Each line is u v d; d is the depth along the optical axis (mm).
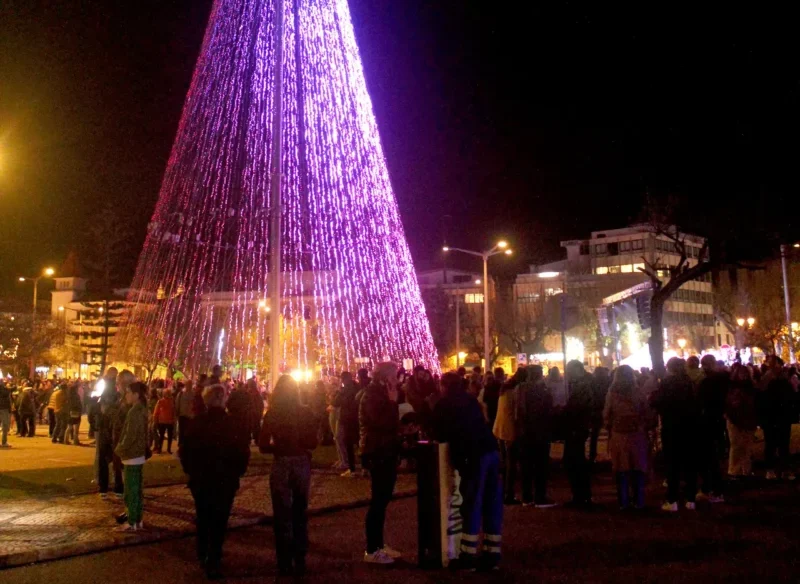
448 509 7957
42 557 8211
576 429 11359
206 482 7586
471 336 65312
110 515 10461
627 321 31188
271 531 9836
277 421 7684
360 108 25578
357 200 30672
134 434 9492
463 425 7766
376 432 8133
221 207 34594
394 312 39812
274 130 17797
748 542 8602
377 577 7430
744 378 13883
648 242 75812
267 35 22172
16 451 19922
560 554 8211
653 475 14750
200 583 7309
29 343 54750
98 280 69000
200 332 45500
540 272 82625
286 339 39719
